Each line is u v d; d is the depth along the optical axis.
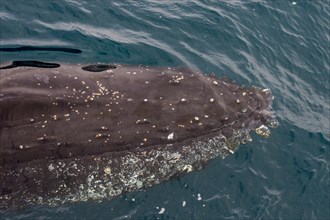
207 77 7.32
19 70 6.65
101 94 6.36
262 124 7.48
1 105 5.82
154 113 6.42
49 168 5.97
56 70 6.65
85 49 9.16
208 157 6.81
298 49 11.77
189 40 10.20
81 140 6.08
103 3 10.49
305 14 13.11
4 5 9.64
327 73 11.44
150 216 6.53
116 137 6.22
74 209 6.27
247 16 11.84
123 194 6.45
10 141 5.79
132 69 7.07
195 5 11.44
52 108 6.05
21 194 5.94
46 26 9.48
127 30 9.98
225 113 6.89
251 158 7.74
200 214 6.75
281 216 7.27
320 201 7.74
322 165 8.41
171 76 6.88
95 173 6.18
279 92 9.94
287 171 8.00
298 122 9.32
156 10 10.82
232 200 7.10
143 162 6.39
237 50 10.46
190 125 6.56
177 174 6.70
